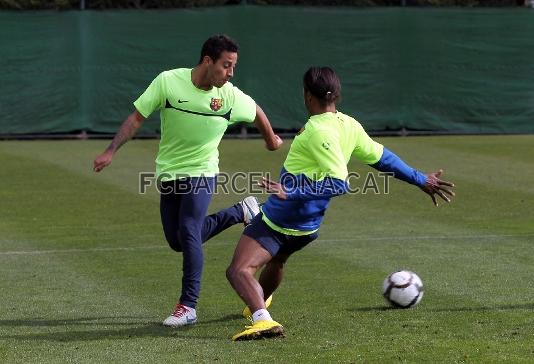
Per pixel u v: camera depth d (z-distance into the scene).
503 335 18.62
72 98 57.53
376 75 59.34
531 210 35.56
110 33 57.41
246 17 57.81
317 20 58.53
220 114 20.31
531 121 60.88
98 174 44.75
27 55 56.81
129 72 57.66
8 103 56.91
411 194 39.28
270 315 20.61
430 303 21.55
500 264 26.06
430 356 17.16
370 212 35.28
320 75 18.23
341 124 18.31
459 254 27.58
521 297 22.03
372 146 18.64
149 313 21.17
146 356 17.53
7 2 58.72
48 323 20.30
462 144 55.91
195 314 20.12
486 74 60.22
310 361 16.95
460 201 37.59
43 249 28.92
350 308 21.22
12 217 34.53
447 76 60.00
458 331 18.97
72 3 59.81
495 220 33.56
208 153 20.48
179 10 57.53
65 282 24.47
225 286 24.00
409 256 27.34
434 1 62.31
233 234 31.33
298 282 24.14
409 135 59.97
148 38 57.53
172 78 20.08
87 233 31.48
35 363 17.16
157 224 33.03
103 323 20.28
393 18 59.28
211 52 19.69
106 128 57.84
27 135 57.41
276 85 58.44
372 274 25.02
